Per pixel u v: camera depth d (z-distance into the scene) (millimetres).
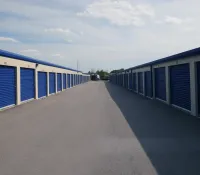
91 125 9016
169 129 8234
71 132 7902
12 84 15523
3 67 14086
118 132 7852
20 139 7094
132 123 9352
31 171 4676
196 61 10844
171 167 4805
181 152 5734
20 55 16141
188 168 4742
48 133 7805
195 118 10375
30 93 19344
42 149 6070
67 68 37656
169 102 15281
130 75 32562
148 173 4516
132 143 6543
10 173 4590
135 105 15367
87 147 6203
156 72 19156
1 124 9445
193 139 6895
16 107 14867
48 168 4812
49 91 25438
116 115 11305
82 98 20625
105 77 101938
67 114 11789
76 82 51406
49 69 25172
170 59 13977
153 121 9742
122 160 5227
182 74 12969
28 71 18828
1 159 5387
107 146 6273
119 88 36969
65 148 6137
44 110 13383
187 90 12195
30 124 9375
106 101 17891
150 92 20609
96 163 5059
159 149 5988
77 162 5125
